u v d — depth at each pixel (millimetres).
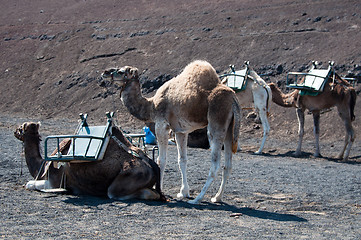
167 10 44500
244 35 36688
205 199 12242
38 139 12477
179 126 12109
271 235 8945
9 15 53312
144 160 11492
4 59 44906
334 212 11477
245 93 22750
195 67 11984
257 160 20156
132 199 11312
